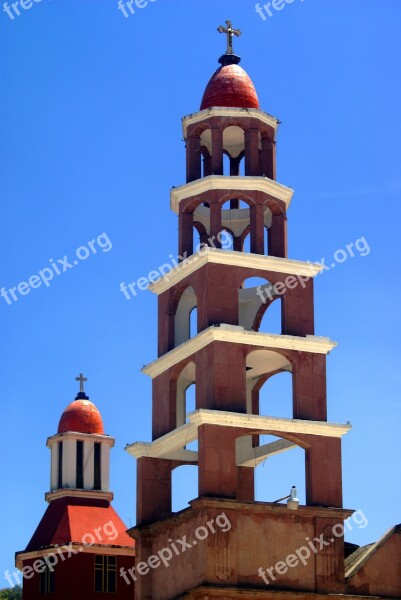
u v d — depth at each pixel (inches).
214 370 2874.0
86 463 3585.1
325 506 2864.2
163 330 3097.9
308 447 2901.1
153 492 2997.0
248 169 3075.8
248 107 3127.5
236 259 2967.5
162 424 3034.0
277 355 2999.5
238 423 2839.6
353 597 2812.5
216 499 2763.3
